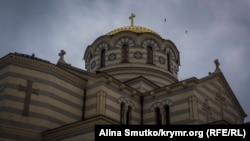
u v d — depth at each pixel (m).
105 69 44.97
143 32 46.62
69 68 38.19
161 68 45.53
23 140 30.30
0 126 29.48
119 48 45.66
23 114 31.06
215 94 37.69
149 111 37.38
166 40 47.78
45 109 32.22
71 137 30.05
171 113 35.50
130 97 37.44
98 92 34.44
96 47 47.47
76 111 34.44
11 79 31.70
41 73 33.19
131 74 44.12
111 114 34.50
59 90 33.78
